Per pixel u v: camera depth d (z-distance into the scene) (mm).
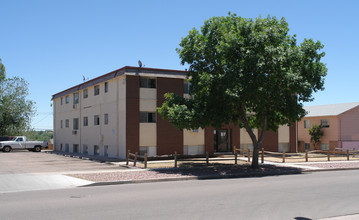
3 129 49812
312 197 10891
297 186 13500
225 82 19016
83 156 30781
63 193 11844
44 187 13508
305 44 20359
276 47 18984
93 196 11055
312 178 16625
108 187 13609
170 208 9055
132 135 26969
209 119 19812
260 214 8445
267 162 25594
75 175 16984
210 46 19859
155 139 27891
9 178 15656
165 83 28406
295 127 34594
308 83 19453
